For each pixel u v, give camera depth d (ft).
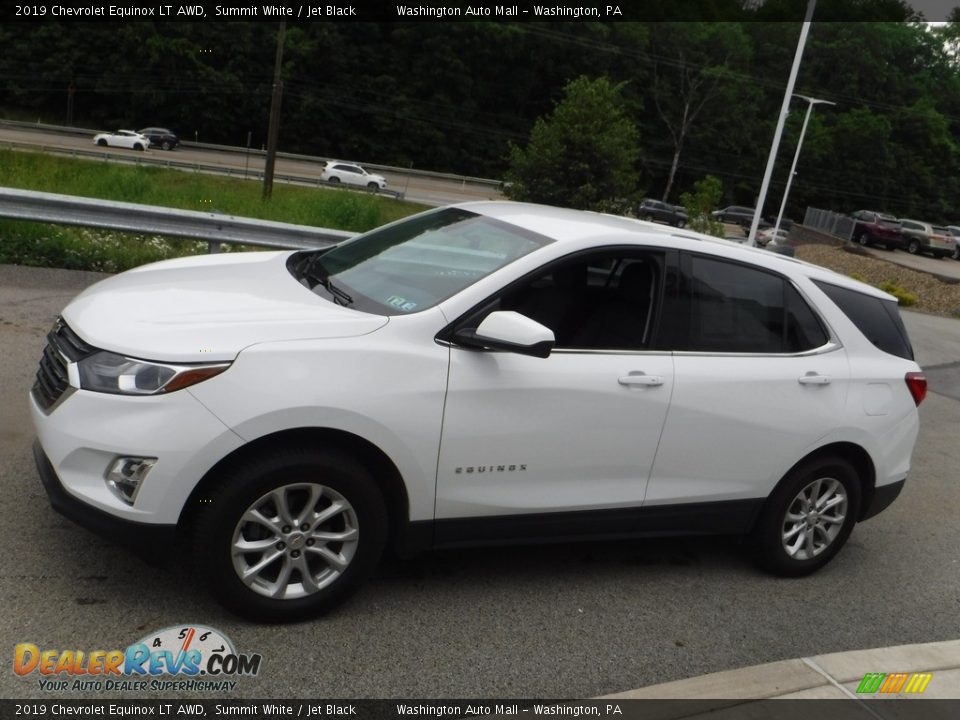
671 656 12.72
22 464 15.79
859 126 311.47
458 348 12.34
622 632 13.20
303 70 279.69
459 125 291.99
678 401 13.74
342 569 12.07
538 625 13.03
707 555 16.52
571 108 140.05
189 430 10.79
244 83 276.82
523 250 13.51
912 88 342.23
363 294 13.42
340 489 11.68
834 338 15.66
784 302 15.26
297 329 11.73
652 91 307.17
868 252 156.15
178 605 12.14
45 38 262.67
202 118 273.33
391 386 11.72
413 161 290.97
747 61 321.73
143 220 32.37
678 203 317.83
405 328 12.14
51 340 12.57
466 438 12.27
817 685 12.10
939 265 154.40
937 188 320.09
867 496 16.47
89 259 32.48
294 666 11.19
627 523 13.99
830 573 16.56
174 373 10.87
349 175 184.34
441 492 12.39
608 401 13.15
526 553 15.42
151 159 165.48
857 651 13.25
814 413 15.03
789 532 15.67
